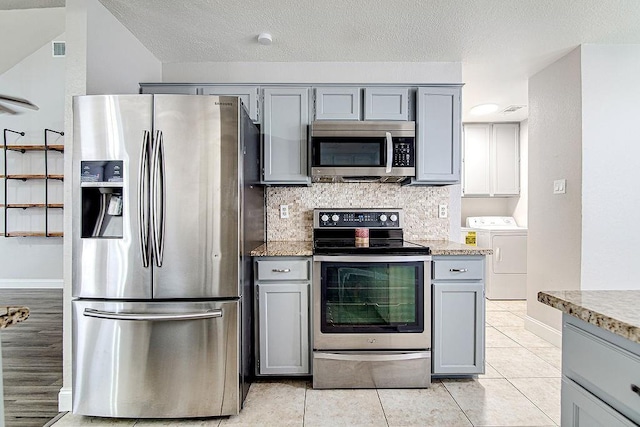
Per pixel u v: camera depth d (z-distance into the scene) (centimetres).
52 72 484
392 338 229
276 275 233
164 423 194
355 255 228
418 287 229
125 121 190
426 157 263
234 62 293
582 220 267
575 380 103
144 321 189
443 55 281
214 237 194
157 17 228
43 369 251
